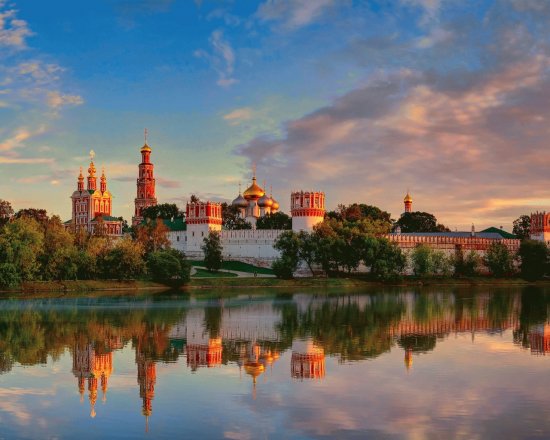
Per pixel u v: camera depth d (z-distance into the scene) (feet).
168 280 580.30
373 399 156.04
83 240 576.20
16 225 501.97
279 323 301.22
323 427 135.64
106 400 156.46
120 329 279.08
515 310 369.71
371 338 252.42
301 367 192.85
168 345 235.61
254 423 138.21
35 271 508.12
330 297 476.54
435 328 282.97
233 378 178.50
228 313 347.97
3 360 206.49
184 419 141.18
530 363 198.08
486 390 164.35
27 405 152.56
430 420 139.95
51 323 299.58
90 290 527.40
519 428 134.72
